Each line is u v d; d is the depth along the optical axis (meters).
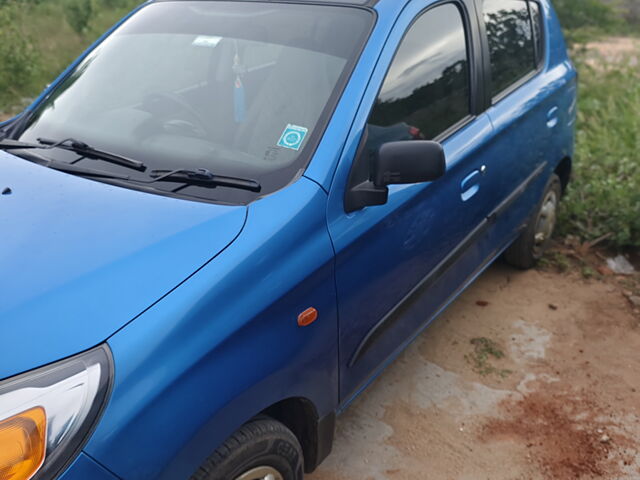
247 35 2.76
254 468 2.06
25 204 2.10
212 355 1.84
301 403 2.35
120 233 1.96
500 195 3.51
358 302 2.46
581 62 9.59
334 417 2.51
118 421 1.62
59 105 2.81
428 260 2.92
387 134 2.59
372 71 2.53
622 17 11.80
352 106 2.43
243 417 1.94
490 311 4.12
